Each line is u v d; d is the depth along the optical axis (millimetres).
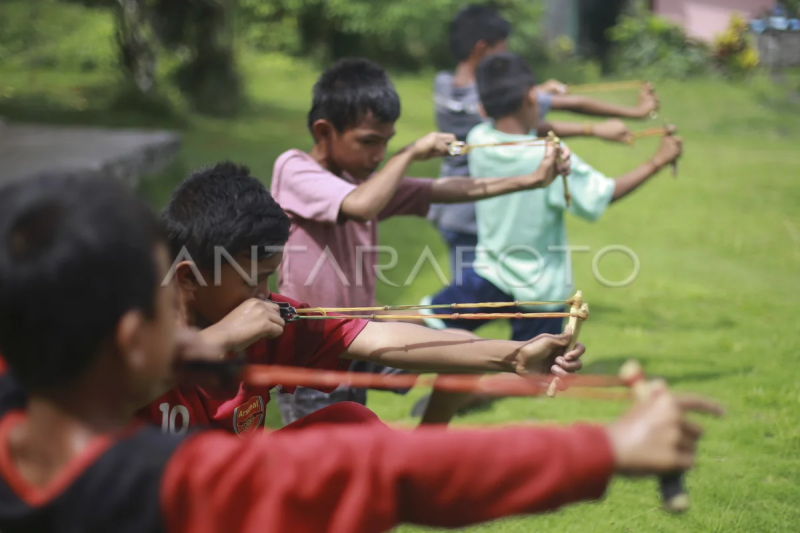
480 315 4156
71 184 2312
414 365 4105
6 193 2326
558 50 35500
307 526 2322
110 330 2279
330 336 4184
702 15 33125
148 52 23031
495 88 7793
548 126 8086
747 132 22594
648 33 31719
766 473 6219
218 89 23719
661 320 9789
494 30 10328
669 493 2322
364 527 2291
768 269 11922
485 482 2291
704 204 15547
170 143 16953
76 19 34500
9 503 2322
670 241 13250
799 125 23375
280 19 34844
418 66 34469
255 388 4035
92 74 29188
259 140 20672
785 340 9062
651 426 2260
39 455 2381
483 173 7863
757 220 14531
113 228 2258
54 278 2195
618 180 7430
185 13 23453
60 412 2363
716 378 8000
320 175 5703
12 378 2592
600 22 36062
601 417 7301
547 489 2260
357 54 34625
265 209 3904
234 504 2297
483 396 5926
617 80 30969
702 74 30609
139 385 2393
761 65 30688
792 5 30828
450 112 10453
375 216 5598
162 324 2410
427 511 2346
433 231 13555
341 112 5828
